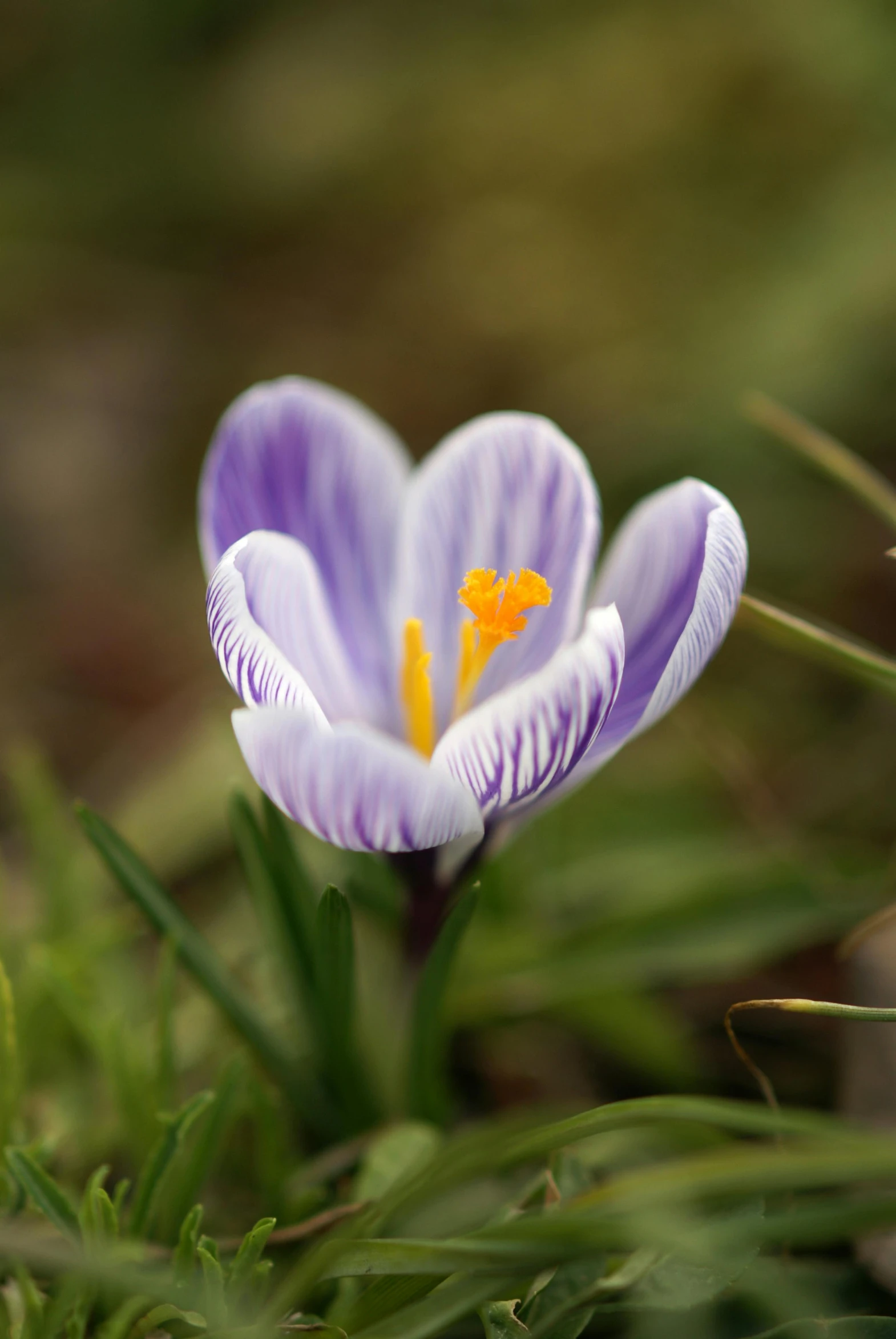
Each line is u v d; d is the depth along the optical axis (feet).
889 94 2.13
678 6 2.52
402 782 1.26
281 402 1.38
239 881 1.57
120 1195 1.30
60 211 2.81
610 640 1.27
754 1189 1.22
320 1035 1.38
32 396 2.38
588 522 1.35
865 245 1.93
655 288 2.20
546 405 2.13
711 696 1.70
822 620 1.72
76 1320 1.27
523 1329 1.26
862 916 1.46
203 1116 1.37
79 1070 1.42
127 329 2.56
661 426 1.96
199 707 1.73
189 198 2.77
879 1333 1.27
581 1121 1.25
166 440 2.32
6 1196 1.31
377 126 2.65
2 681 1.80
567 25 2.64
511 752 1.28
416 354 2.33
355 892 1.45
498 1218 1.31
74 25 3.27
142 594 1.98
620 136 2.40
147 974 1.52
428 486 1.40
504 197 2.46
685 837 1.58
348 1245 1.24
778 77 2.33
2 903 1.45
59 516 2.15
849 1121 1.37
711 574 1.29
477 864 1.35
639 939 1.47
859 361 1.84
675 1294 1.26
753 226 2.22
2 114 3.11
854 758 1.62
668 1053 1.45
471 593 1.34
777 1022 1.49
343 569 1.40
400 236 2.59
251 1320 1.27
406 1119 1.38
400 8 2.90
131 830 1.59
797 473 1.82
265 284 2.64
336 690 1.37
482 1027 1.46
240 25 3.16
